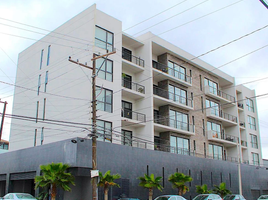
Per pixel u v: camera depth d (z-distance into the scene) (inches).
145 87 1301.7
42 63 1327.5
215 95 1680.6
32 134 1291.8
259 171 1749.5
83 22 1156.5
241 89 2020.2
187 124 1473.9
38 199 834.2
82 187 940.6
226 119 1723.7
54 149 930.1
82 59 1119.6
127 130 1256.2
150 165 1085.1
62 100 1170.0
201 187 1203.9
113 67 1151.6
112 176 831.1
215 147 1643.7
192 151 1461.6
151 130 1229.1
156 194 1072.2
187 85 1514.5
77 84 1117.7
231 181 1491.1
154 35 1370.6
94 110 744.3
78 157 858.8
